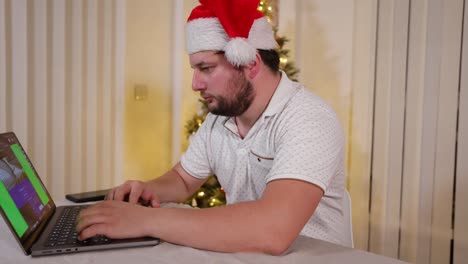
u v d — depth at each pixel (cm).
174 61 289
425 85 224
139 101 274
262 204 90
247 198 126
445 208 220
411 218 233
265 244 86
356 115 255
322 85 292
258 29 111
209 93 109
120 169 257
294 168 95
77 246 85
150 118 282
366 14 247
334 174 110
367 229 253
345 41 279
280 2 303
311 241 96
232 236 86
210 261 82
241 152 122
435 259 224
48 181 224
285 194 91
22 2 205
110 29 245
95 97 240
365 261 84
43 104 218
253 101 114
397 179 238
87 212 93
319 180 95
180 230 88
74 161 234
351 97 271
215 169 137
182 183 139
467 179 212
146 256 83
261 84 113
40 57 215
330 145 102
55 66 222
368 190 252
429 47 222
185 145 298
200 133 139
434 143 222
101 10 241
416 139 229
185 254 85
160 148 291
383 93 242
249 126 122
